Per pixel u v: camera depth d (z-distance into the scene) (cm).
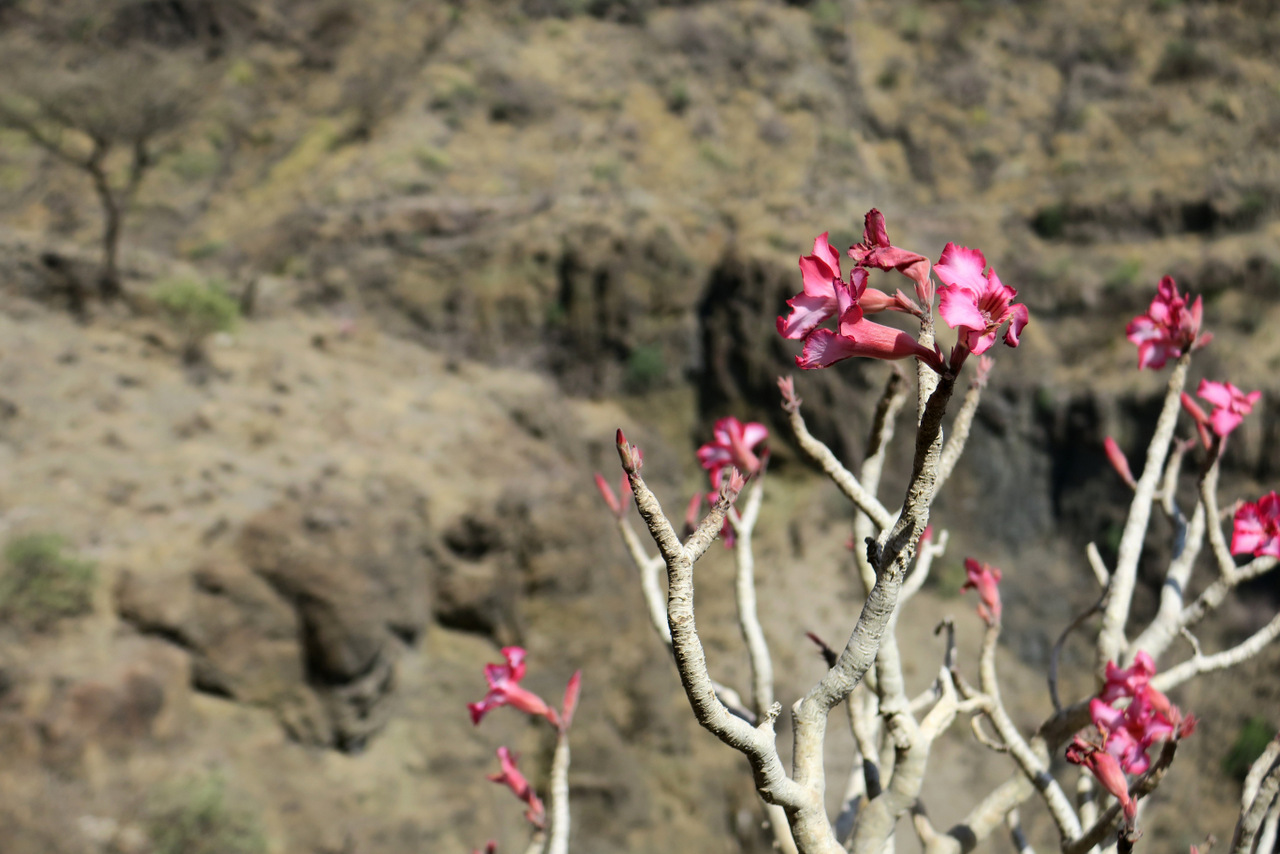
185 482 1045
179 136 1862
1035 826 1115
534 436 1434
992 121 1970
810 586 1420
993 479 1520
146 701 845
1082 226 1709
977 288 87
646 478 1537
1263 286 1498
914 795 138
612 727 1174
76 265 1366
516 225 1719
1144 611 1334
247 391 1271
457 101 1917
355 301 1625
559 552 1210
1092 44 2034
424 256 1683
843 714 1125
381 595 1013
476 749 1051
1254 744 1167
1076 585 1439
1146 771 148
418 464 1195
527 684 1134
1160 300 186
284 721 935
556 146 1875
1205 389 191
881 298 89
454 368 1512
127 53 1870
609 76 1988
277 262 1669
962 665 1364
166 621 900
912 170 1934
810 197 1789
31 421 1096
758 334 1599
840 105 1994
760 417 1579
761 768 99
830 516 1493
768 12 2091
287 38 2055
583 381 1633
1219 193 1631
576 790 1116
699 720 95
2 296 1291
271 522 996
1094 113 1906
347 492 1090
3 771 754
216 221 1772
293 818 882
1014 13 2139
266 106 1958
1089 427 1484
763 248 1644
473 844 984
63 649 841
